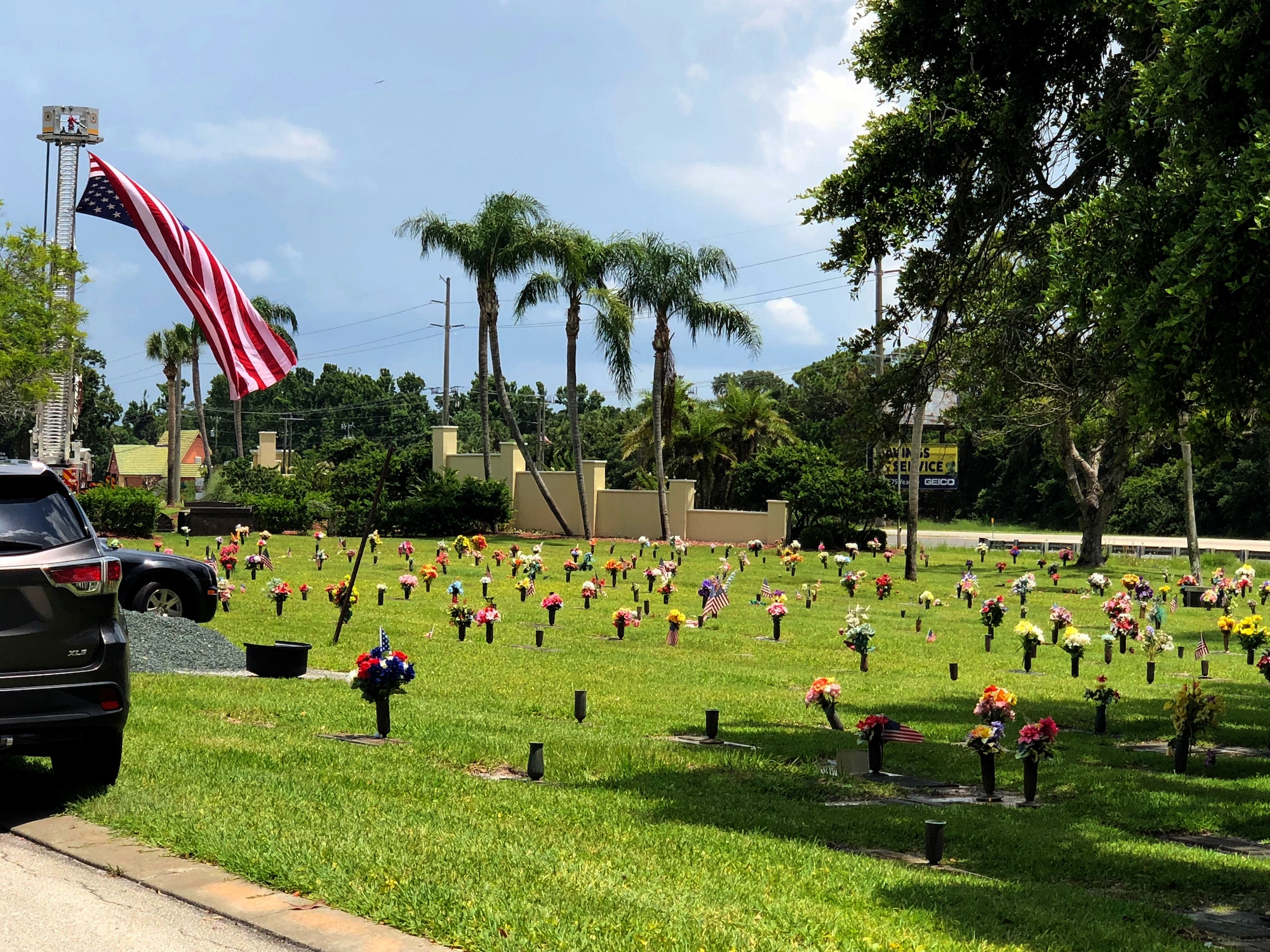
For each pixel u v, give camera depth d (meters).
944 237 11.33
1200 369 7.61
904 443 12.51
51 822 6.25
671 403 46.62
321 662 14.60
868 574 36.94
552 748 9.61
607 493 49.62
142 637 13.23
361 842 5.88
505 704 11.98
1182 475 72.56
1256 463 69.06
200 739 8.72
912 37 11.51
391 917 4.84
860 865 6.46
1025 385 11.80
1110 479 43.16
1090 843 7.54
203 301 13.05
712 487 56.81
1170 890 6.70
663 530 46.09
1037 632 17.45
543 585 27.88
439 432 52.91
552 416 113.62
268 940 4.67
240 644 15.25
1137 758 11.20
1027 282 11.27
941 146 11.02
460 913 4.87
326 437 116.00
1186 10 7.73
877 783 9.33
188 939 4.65
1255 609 28.64
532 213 45.72
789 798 8.57
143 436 147.00
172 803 6.57
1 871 5.47
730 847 6.60
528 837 6.41
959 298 11.49
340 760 8.36
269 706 10.59
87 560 6.66
